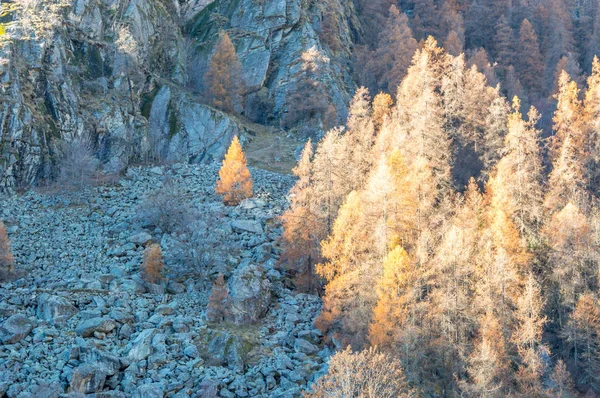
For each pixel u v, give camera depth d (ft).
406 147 228.02
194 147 310.86
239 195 244.63
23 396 123.13
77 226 228.02
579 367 172.24
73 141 281.95
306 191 200.85
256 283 178.50
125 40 324.80
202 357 152.15
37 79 282.77
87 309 164.86
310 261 191.83
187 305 176.14
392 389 120.47
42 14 308.60
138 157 302.66
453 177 252.21
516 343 163.32
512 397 152.46
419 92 267.59
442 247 167.94
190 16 405.18
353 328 155.84
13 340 146.72
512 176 207.10
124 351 148.77
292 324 170.71
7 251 188.65
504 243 184.03
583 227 186.09
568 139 235.20
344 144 217.97
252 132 325.21
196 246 192.65
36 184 263.08
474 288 171.01
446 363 155.22
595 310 171.83
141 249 208.33
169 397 134.10
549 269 193.06
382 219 170.60
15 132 260.62
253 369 148.05
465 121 268.41
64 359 141.49
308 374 145.38
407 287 155.74
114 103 305.32
